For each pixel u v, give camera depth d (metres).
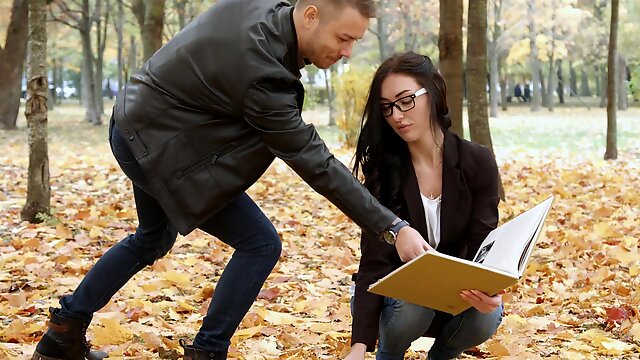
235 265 3.38
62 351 3.50
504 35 47.34
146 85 3.13
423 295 3.06
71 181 11.54
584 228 8.60
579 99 66.81
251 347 4.35
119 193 10.54
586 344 4.62
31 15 7.75
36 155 7.95
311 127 3.06
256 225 3.39
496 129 29.22
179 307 5.18
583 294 5.72
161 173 3.12
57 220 7.96
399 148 3.46
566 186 12.02
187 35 3.10
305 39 3.03
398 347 3.54
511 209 9.72
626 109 46.00
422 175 3.48
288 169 14.01
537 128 29.56
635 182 12.57
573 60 52.41
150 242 3.53
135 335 4.42
